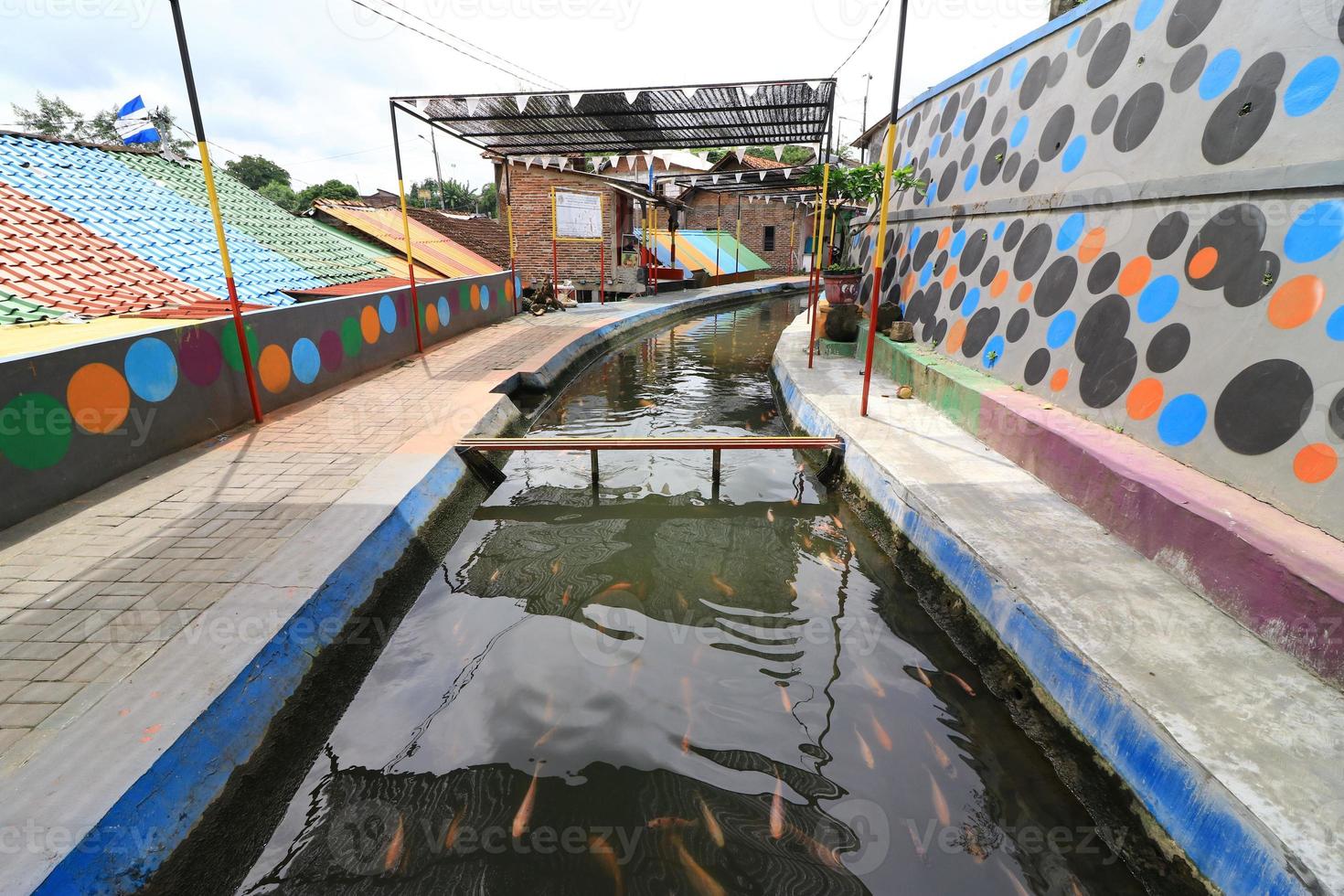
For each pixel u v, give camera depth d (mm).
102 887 2090
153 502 4457
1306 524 3094
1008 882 2334
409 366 9125
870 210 10758
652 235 22969
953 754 2910
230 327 6027
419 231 15680
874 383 7898
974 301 6777
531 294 16719
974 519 4094
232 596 3379
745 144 12688
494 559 4625
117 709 2611
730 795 2656
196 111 5430
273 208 12742
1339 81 3465
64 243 7871
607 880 2301
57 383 4332
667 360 12180
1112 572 3479
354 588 3723
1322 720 2465
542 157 14008
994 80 7266
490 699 3189
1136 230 4711
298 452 5504
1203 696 2586
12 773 2303
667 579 4363
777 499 5660
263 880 2332
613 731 2984
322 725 3021
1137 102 4941
